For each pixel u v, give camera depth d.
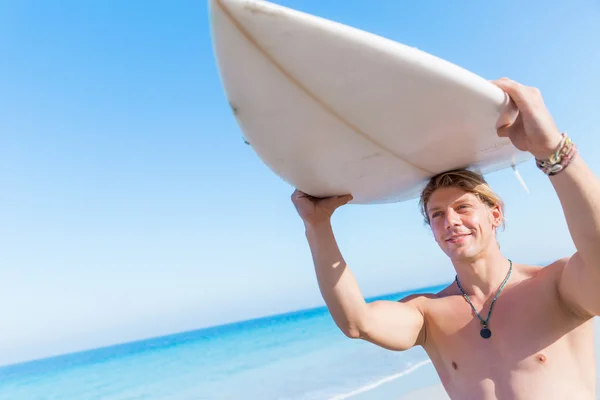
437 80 1.42
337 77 1.45
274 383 11.72
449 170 2.18
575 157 1.40
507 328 1.84
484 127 1.72
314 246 2.31
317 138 1.80
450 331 2.04
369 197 2.55
